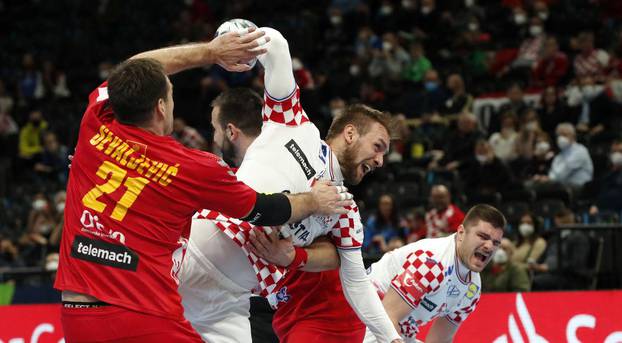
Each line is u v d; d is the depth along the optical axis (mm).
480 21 29609
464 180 21922
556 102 24062
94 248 6215
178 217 6363
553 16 28609
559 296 13055
